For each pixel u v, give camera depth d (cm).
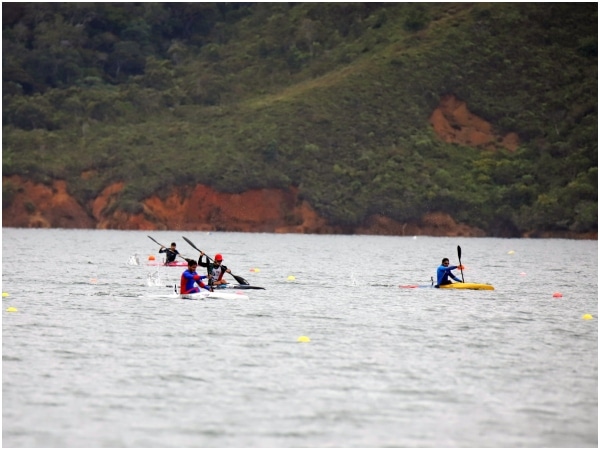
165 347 9006
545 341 9688
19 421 6656
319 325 10475
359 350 9019
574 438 6469
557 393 7494
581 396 7412
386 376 7944
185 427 6569
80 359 8438
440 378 7906
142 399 7181
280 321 10731
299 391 7431
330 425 6650
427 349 9125
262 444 6272
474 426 6675
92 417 6750
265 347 9075
